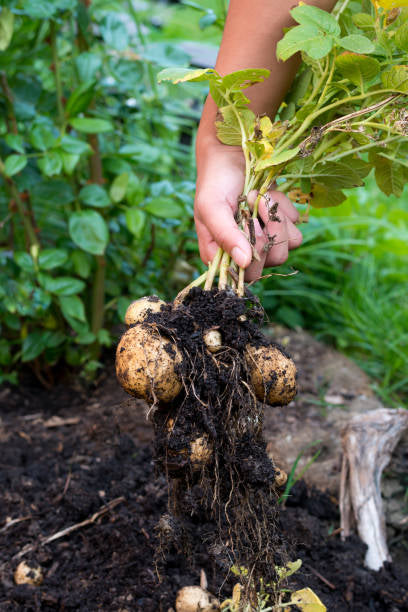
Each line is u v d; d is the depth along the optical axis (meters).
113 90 1.20
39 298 1.03
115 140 1.22
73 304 1.05
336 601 0.79
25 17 1.04
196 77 0.64
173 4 2.97
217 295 0.64
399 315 1.52
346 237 1.69
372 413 0.99
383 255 1.72
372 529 0.88
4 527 0.86
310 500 0.93
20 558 0.82
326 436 1.10
